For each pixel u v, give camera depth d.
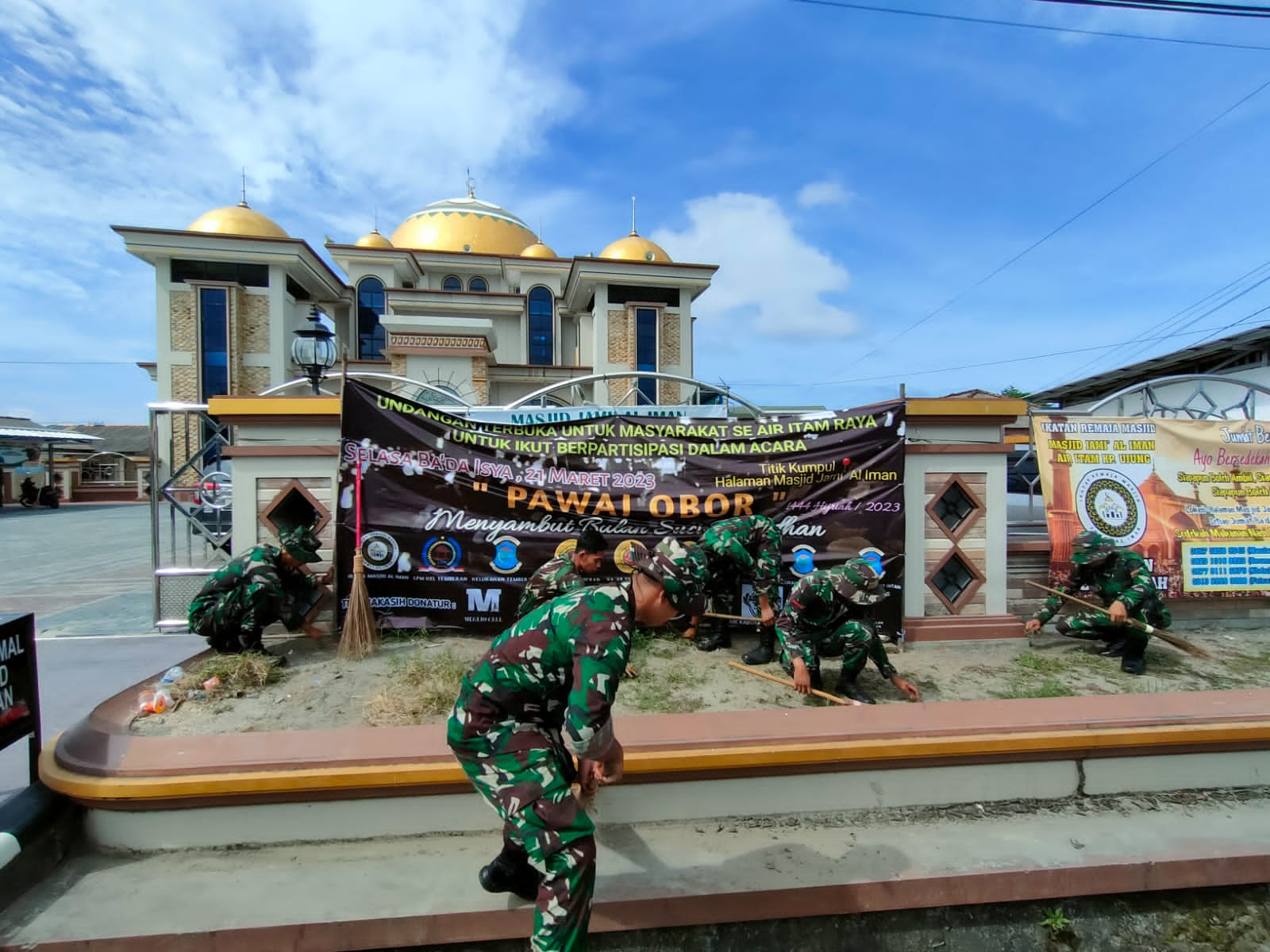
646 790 3.12
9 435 28.91
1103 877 2.82
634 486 5.38
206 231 24.17
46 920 2.45
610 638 2.12
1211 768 3.56
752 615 5.41
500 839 2.97
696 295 27.75
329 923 2.42
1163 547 5.82
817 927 2.68
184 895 2.59
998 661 4.95
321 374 7.10
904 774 3.29
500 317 29.03
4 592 9.23
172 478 6.65
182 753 3.00
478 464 5.26
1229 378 6.36
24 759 3.73
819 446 5.45
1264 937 2.86
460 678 4.05
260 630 4.57
